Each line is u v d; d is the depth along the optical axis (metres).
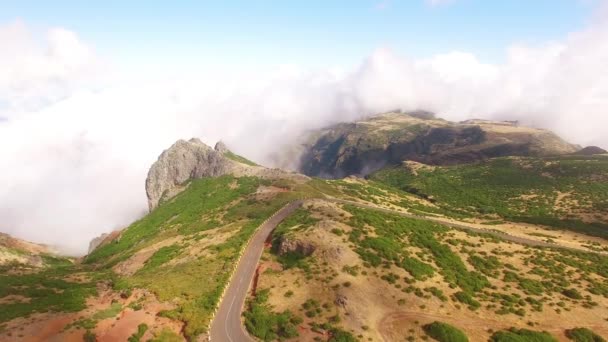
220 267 100.88
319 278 88.38
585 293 88.94
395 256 95.00
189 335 73.31
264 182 189.38
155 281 94.12
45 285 99.25
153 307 81.06
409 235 109.69
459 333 71.94
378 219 117.62
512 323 76.75
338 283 85.25
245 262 103.31
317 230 106.19
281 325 76.06
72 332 70.75
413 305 79.56
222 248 113.50
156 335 72.50
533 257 106.00
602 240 138.25
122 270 125.50
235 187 190.12
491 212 190.00
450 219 153.50
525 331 73.81
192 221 161.00
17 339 67.94
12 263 148.62
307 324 75.94
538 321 77.94
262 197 168.00
